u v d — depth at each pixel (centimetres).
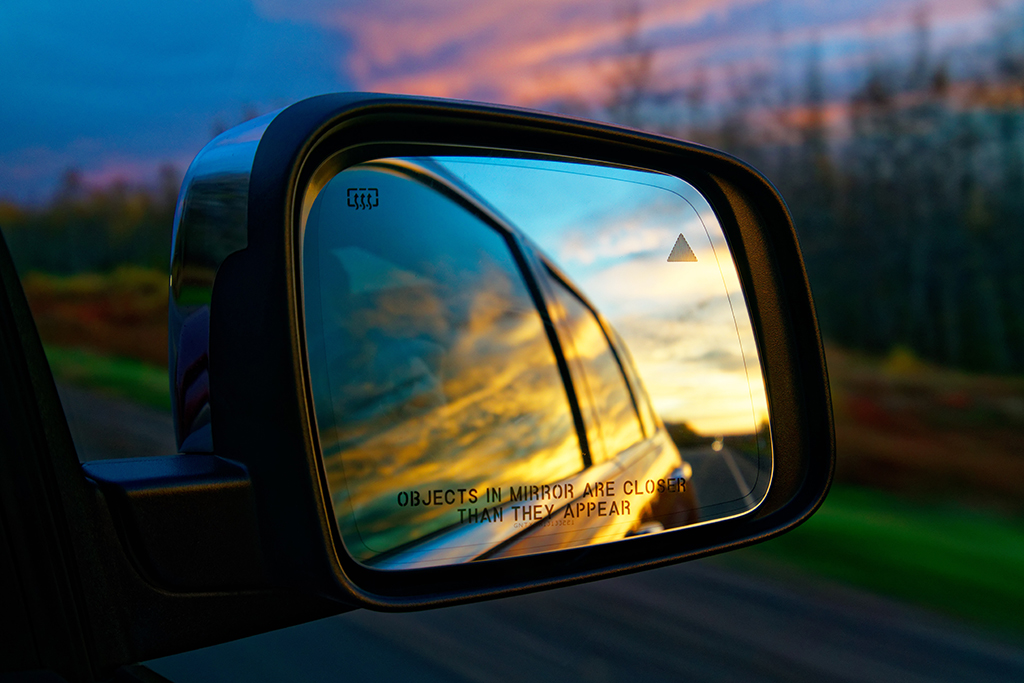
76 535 84
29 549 87
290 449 82
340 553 92
